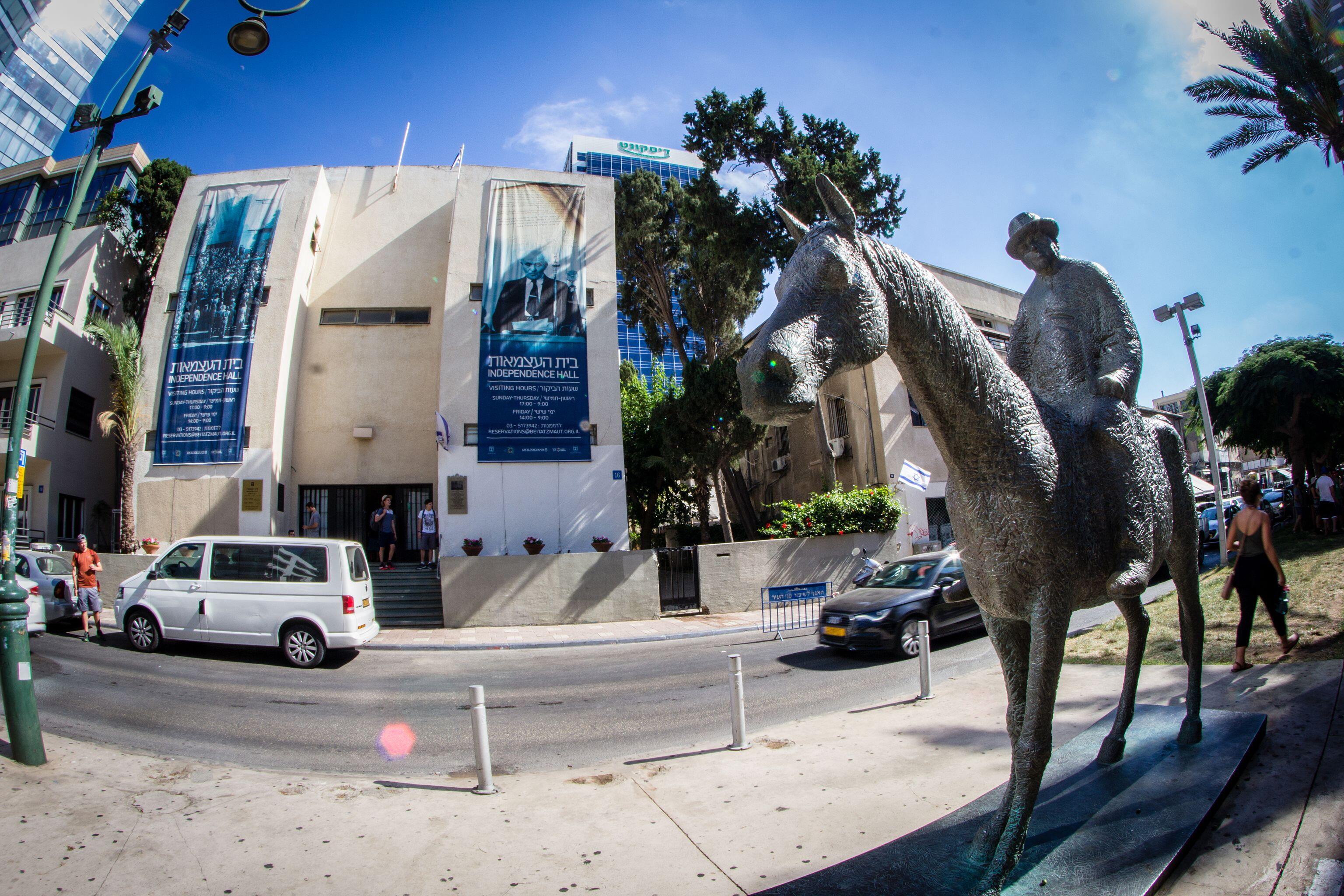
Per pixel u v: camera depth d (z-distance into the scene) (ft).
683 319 75.72
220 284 60.18
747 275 62.44
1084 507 8.50
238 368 58.29
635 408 76.33
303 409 62.44
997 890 7.86
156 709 24.98
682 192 70.85
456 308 59.93
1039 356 10.76
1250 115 34.47
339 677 32.17
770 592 44.04
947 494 9.15
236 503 55.67
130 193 75.66
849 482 73.72
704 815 13.92
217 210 62.03
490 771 16.43
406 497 63.52
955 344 7.95
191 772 17.75
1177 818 10.11
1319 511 46.21
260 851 12.88
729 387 55.57
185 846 13.10
